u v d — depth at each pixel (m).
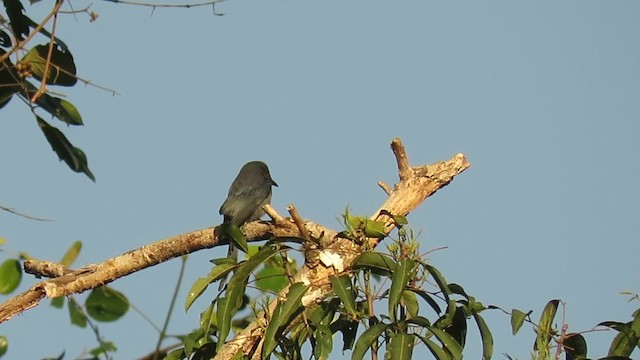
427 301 11.49
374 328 10.57
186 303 11.30
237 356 11.77
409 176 13.31
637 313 11.25
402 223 11.60
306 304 11.79
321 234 12.07
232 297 11.39
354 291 11.48
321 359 10.98
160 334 11.02
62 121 11.55
